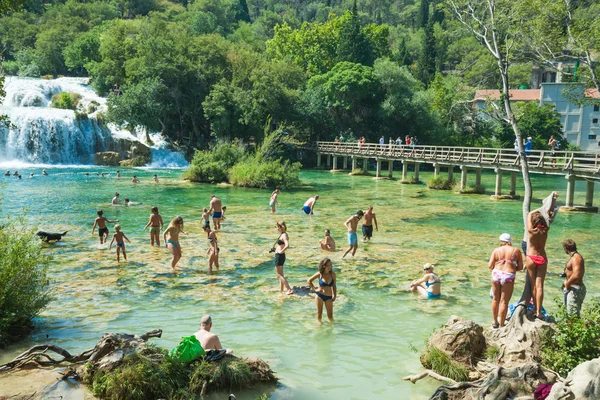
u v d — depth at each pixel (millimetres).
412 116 72438
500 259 9188
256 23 145750
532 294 9039
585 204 31797
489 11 20219
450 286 13742
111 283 13289
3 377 7598
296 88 69125
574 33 23422
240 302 12023
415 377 8109
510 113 18625
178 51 61562
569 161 30125
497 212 28594
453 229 23062
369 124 73562
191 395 7277
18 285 9797
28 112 51719
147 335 8695
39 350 8141
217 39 66500
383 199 33969
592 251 18812
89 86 72750
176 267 15102
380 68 72250
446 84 76188
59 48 90750
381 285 13750
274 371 8406
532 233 8977
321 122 67375
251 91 58219
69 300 11859
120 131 59500
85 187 35469
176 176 45750
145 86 56469
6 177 40250
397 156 47281
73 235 19562
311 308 11750
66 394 7098
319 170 61188
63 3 118188
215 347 8383
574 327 7828
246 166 40562
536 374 7027
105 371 7371
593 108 74188
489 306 12039
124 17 131625
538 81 94938
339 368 8617
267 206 29219
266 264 15734
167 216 24578
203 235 20188
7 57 96625
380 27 99375
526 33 23375
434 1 161875
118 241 15531
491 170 71250
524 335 8250
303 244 18938
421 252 18031
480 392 6844
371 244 19328
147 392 7184
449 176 41875
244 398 7445
